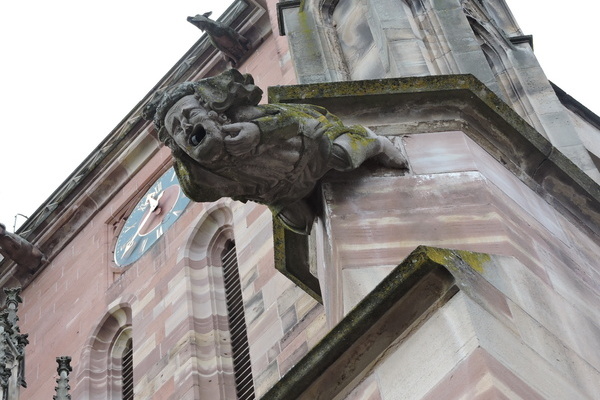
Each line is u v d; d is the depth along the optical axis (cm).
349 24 2031
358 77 1934
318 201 1536
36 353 2998
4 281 3344
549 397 1158
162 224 3023
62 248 3325
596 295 1466
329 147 1502
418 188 1519
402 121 1636
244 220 2667
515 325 1241
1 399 2322
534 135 1678
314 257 1664
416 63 1895
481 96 1659
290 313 2288
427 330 1231
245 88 1437
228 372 2475
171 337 2617
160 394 2506
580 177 1691
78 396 2750
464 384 1159
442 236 1441
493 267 1329
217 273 2744
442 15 2009
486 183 1533
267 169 1479
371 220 1470
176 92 1432
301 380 1280
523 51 2261
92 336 2872
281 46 3084
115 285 2973
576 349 1273
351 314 1257
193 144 1420
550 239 1528
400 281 1241
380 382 1238
